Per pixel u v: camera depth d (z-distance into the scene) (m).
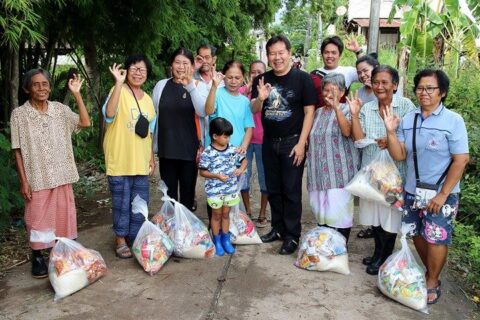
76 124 3.46
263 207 4.53
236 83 3.91
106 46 6.30
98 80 6.92
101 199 5.33
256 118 4.42
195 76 4.53
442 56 7.70
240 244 3.96
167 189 4.00
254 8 12.98
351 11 17.73
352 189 3.26
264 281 3.30
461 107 6.12
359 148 3.54
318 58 17.62
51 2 4.43
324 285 3.25
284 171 3.73
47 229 3.29
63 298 3.04
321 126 3.57
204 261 3.64
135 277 3.36
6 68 4.93
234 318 2.82
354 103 3.29
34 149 3.19
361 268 3.54
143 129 3.57
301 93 3.60
